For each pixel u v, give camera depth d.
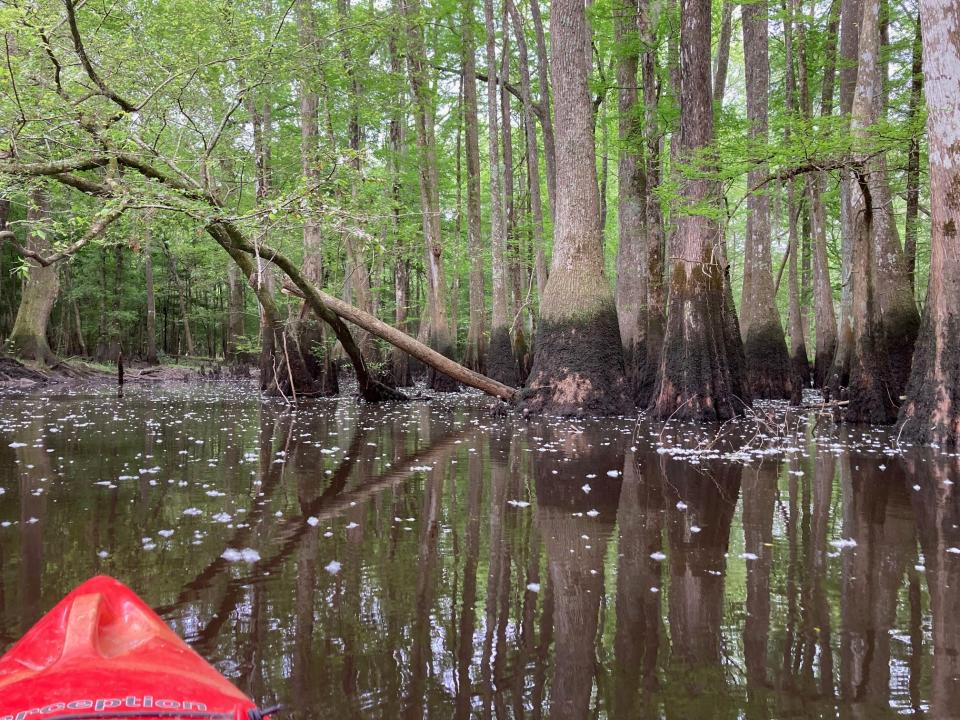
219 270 20.00
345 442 8.87
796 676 2.45
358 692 2.29
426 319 25.70
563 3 12.55
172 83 8.56
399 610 3.07
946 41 8.46
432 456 7.70
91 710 0.84
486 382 13.66
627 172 16.77
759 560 3.89
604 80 19.84
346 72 12.99
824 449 8.51
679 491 5.82
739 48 27.33
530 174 22.88
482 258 24.12
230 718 0.87
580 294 12.61
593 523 4.72
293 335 15.82
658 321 15.12
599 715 2.17
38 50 7.18
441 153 27.55
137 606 1.48
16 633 2.76
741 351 13.54
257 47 9.48
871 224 11.55
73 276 30.86
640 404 15.24
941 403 8.80
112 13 8.70
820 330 21.19
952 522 4.79
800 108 17.81
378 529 4.50
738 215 30.14
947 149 8.59
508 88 25.09
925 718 2.17
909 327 13.00
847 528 4.63
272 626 2.86
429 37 21.86
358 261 16.94
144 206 7.11
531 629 2.87
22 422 10.53
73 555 3.83
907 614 3.06
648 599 3.25
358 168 8.36
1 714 0.85
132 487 5.75
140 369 27.97
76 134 8.05
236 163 10.41
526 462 7.29
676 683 2.40
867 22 12.26
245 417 12.11
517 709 2.20
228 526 4.53
